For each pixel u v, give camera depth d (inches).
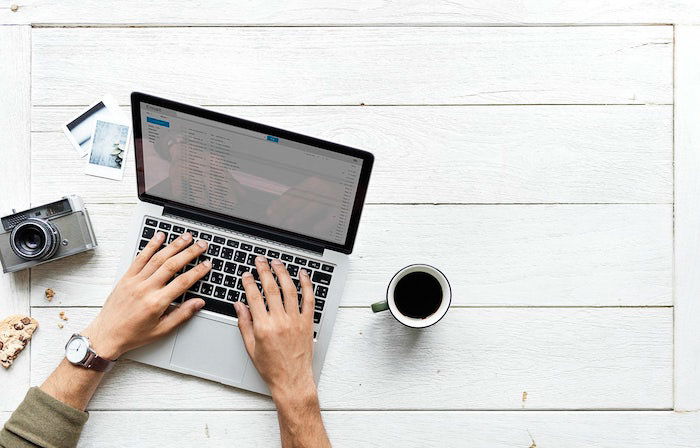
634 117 41.1
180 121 34.6
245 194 37.0
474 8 40.9
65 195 40.3
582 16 41.1
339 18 40.8
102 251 40.2
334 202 36.2
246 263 38.5
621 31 41.1
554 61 41.1
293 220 37.4
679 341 40.6
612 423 40.4
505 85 41.1
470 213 40.8
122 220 40.3
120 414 39.5
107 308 38.2
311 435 37.7
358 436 39.9
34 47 40.5
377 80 40.9
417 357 40.3
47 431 36.9
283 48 40.8
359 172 34.7
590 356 40.6
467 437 40.2
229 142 34.9
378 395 40.1
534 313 40.6
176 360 38.8
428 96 40.9
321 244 38.1
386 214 40.6
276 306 37.7
